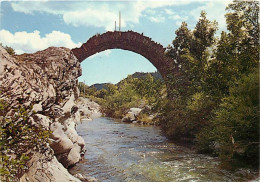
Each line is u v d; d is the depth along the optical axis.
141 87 37.06
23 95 5.85
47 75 8.39
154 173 8.06
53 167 5.61
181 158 10.30
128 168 8.69
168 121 18.16
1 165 4.05
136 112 30.66
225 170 8.22
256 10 14.02
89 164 9.13
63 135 7.60
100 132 19.33
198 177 7.57
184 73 19.02
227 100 10.24
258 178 7.12
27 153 5.02
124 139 15.84
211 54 16.39
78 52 25.39
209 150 11.40
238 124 8.73
